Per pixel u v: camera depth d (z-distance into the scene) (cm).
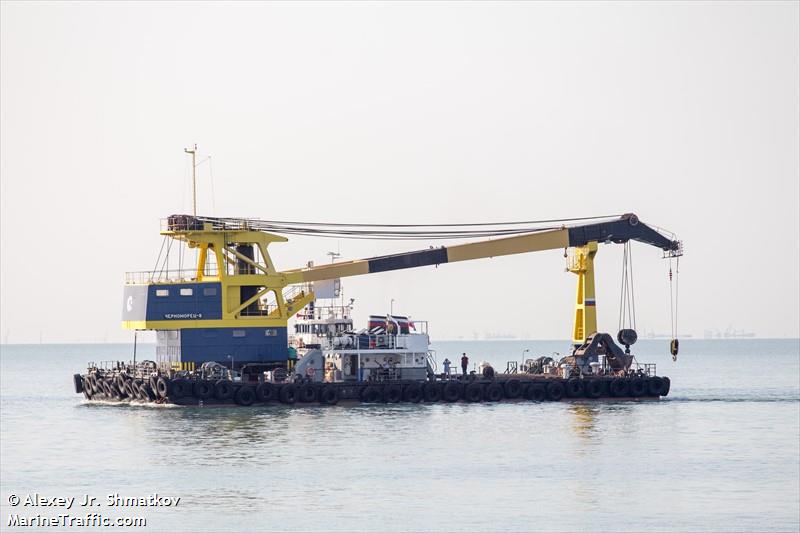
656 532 15450
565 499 17300
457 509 16562
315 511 16375
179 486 18075
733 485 18438
